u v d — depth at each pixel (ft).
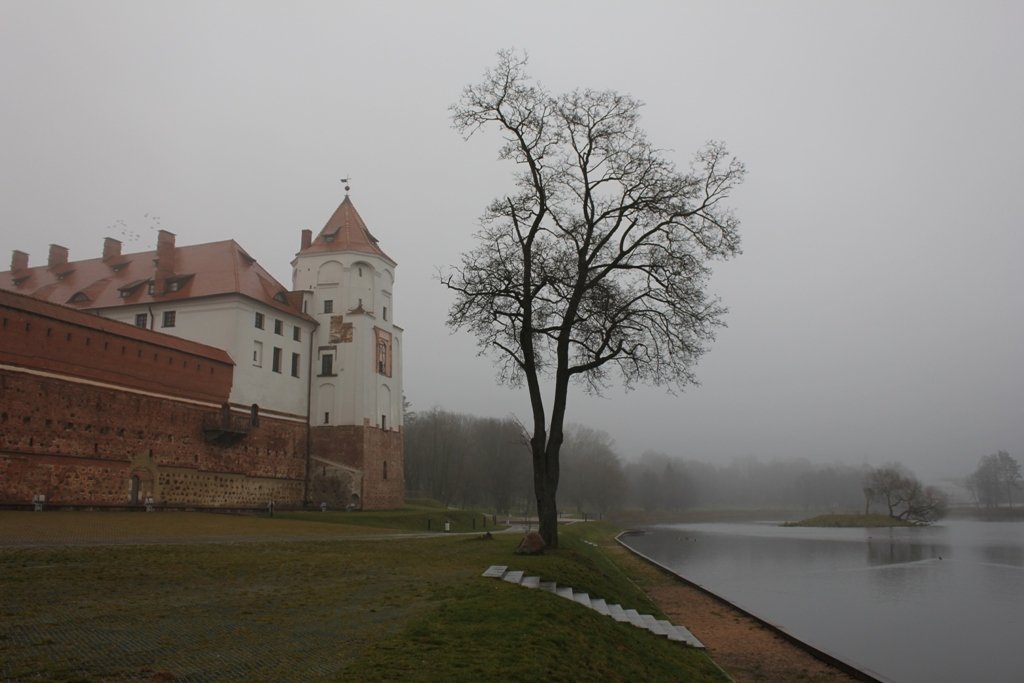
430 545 93.91
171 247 192.75
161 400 150.51
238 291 178.70
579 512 442.91
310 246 220.23
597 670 38.99
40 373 123.03
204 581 55.57
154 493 146.41
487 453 369.71
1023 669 67.82
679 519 536.83
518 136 89.51
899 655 73.00
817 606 102.68
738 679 51.60
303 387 205.05
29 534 85.71
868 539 261.44
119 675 28.25
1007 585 128.06
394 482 219.20
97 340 135.74
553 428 86.33
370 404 208.44
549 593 53.72
